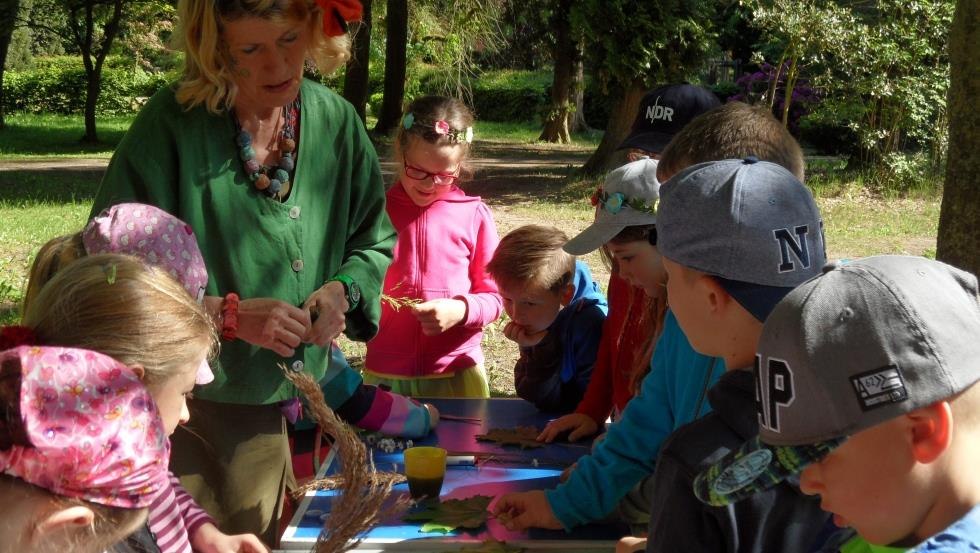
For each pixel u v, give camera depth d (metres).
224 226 2.62
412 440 2.98
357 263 2.86
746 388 1.65
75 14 26.47
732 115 2.05
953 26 4.68
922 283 1.16
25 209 13.29
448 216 3.73
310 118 2.76
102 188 2.61
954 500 1.12
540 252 3.20
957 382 1.09
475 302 3.65
